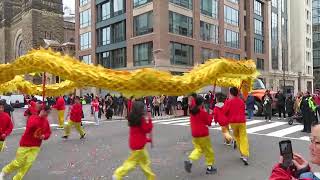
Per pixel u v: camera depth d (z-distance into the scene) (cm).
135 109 702
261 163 969
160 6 4119
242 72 961
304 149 1161
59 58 798
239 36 5553
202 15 4744
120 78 769
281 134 1516
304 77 7100
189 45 4522
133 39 4484
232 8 5400
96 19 5266
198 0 4659
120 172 693
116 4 4875
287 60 6938
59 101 1833
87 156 1089
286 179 292
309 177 286
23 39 7175
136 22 4503
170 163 977
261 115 2439
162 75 784
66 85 1104
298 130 1639
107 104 2498
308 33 7431
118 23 4872
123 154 1116
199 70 862
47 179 820
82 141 1398
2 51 8056
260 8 6191
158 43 4106
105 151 1170
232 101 952
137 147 699
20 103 4031
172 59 4259
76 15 5712
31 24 6812
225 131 1254
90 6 5378
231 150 1162
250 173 862
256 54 5969
